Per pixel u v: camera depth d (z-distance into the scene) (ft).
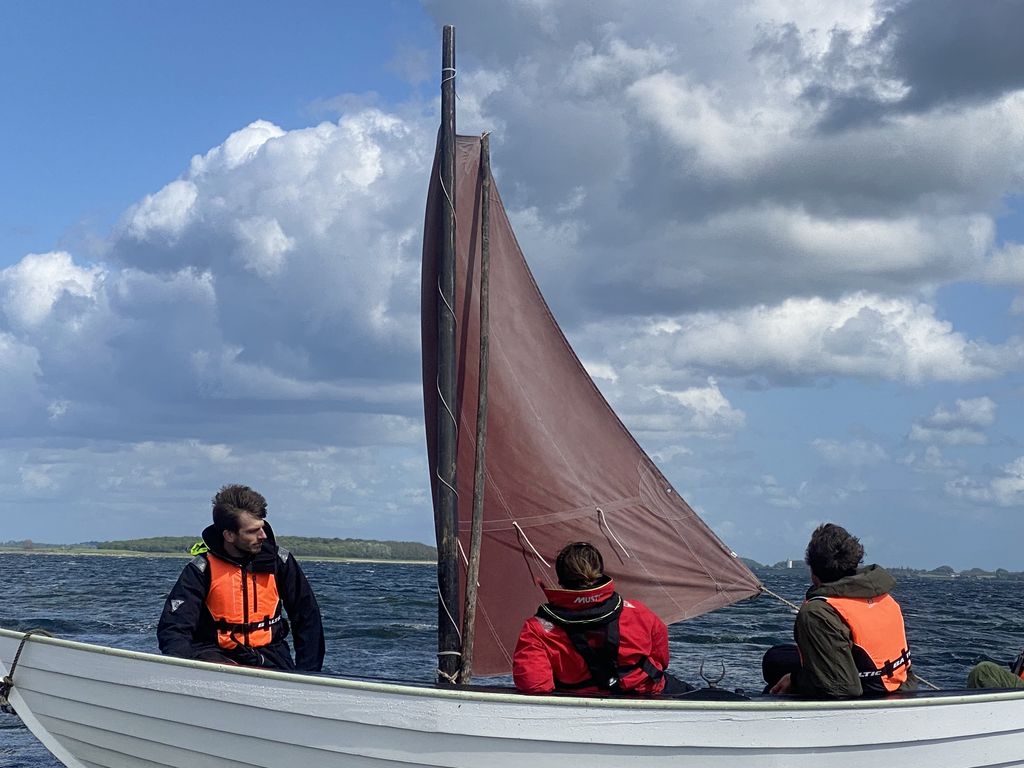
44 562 292.61
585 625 17.21
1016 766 19.17
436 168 24.66
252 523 19.65
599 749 17.12
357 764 17.81
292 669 20.49
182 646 19.40
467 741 17.33
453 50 24.71
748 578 25.96
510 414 24.98
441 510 23.44
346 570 288.30
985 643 67.10
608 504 25.45
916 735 18.10
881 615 18.29
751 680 44.19
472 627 23.18
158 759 19.53
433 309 24.71
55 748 20.98
